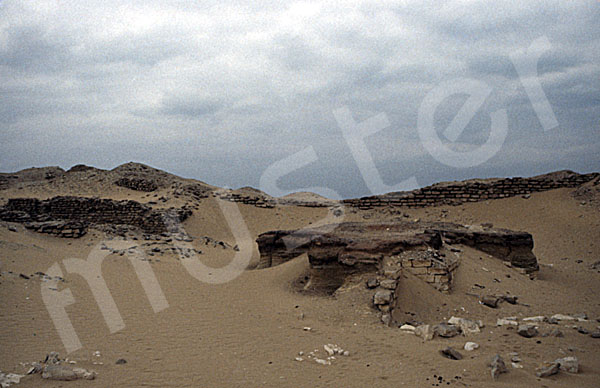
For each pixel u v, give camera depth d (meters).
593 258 20.88
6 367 6.42
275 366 7.05
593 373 6.76
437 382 6.38
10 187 48.81
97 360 6.99
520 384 6.25
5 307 9.55
